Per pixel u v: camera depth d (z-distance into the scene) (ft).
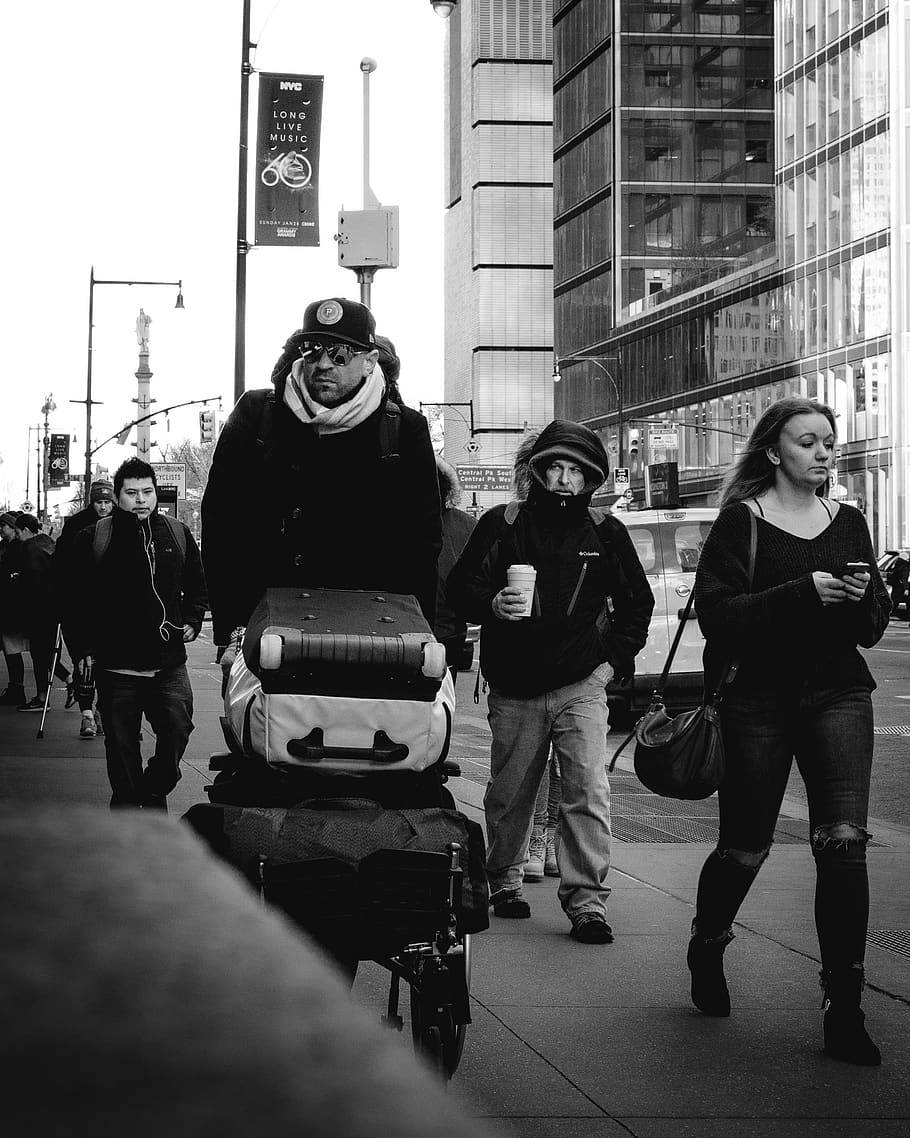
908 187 195.31
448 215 365.81
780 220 226.79
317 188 62.49
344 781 11.21
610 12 279.08
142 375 191.01
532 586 18.34
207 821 10.37
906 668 78.38
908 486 193.67
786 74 225.15
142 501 22.21
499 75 325.01
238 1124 1.55
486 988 16.29
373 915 10.16
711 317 243.81
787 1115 12.12
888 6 196.03
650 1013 15.31
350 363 12.89
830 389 210.59
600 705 19.35
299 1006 1.84
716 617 14.87
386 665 11.10
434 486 13.29
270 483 13.01
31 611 49.80
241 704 11.60
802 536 15.38
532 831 23.62
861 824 14.38
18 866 1.97
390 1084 1.70
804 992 16.20
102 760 35.27
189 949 1.87
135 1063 1.60
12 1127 1.50
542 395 326.24
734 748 14.89
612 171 279.28
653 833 27.66
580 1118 11.95
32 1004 1.64
